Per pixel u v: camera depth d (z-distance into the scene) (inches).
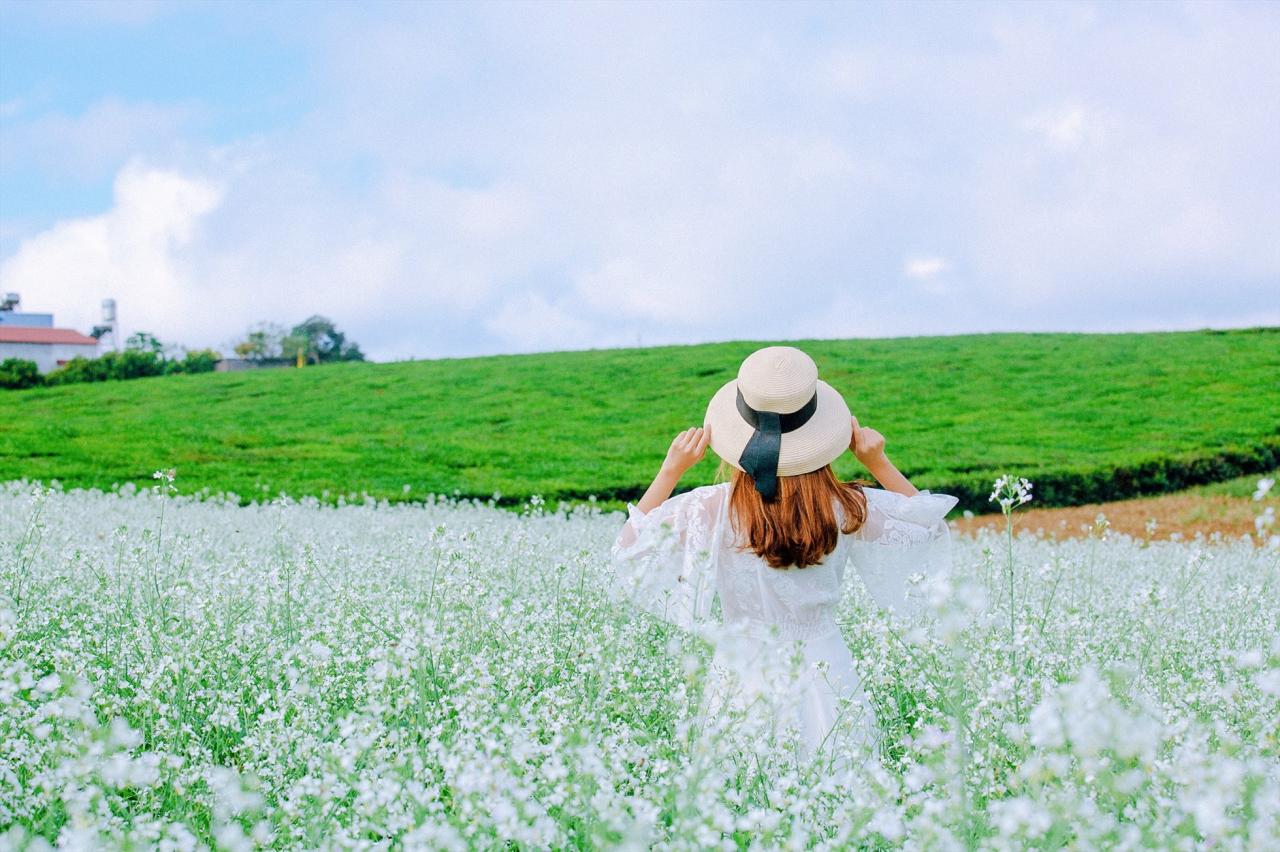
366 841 84.2
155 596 165.3
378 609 169.6
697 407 981.8
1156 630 150.0
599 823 85.5
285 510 222.4
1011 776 94.1
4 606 147.6
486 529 305.9
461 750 93.7
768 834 84.9
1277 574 238.1
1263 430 745.0
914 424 860.0
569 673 136.9
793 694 102.0
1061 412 884.0
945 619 93.2
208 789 101.7
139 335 2203.5
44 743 100.7
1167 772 86.5
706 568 113.4
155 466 747.4
